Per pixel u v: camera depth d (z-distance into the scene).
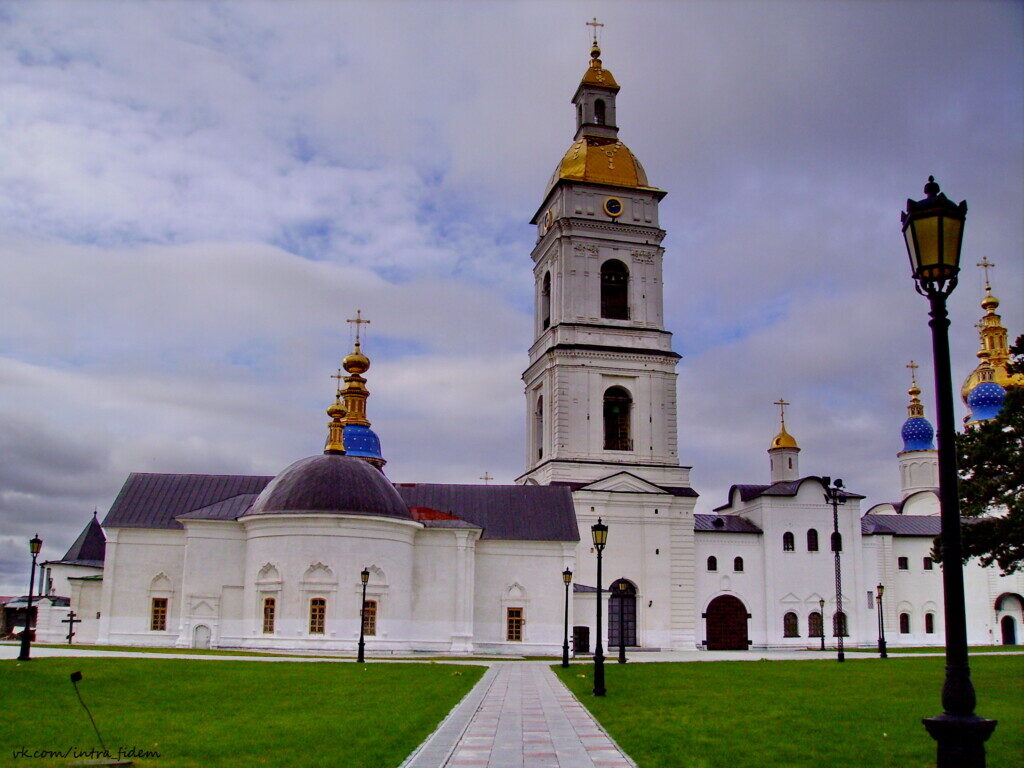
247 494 69.88
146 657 48.03
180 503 70.00
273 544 61.75
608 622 72.94
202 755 20.19
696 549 83.38
